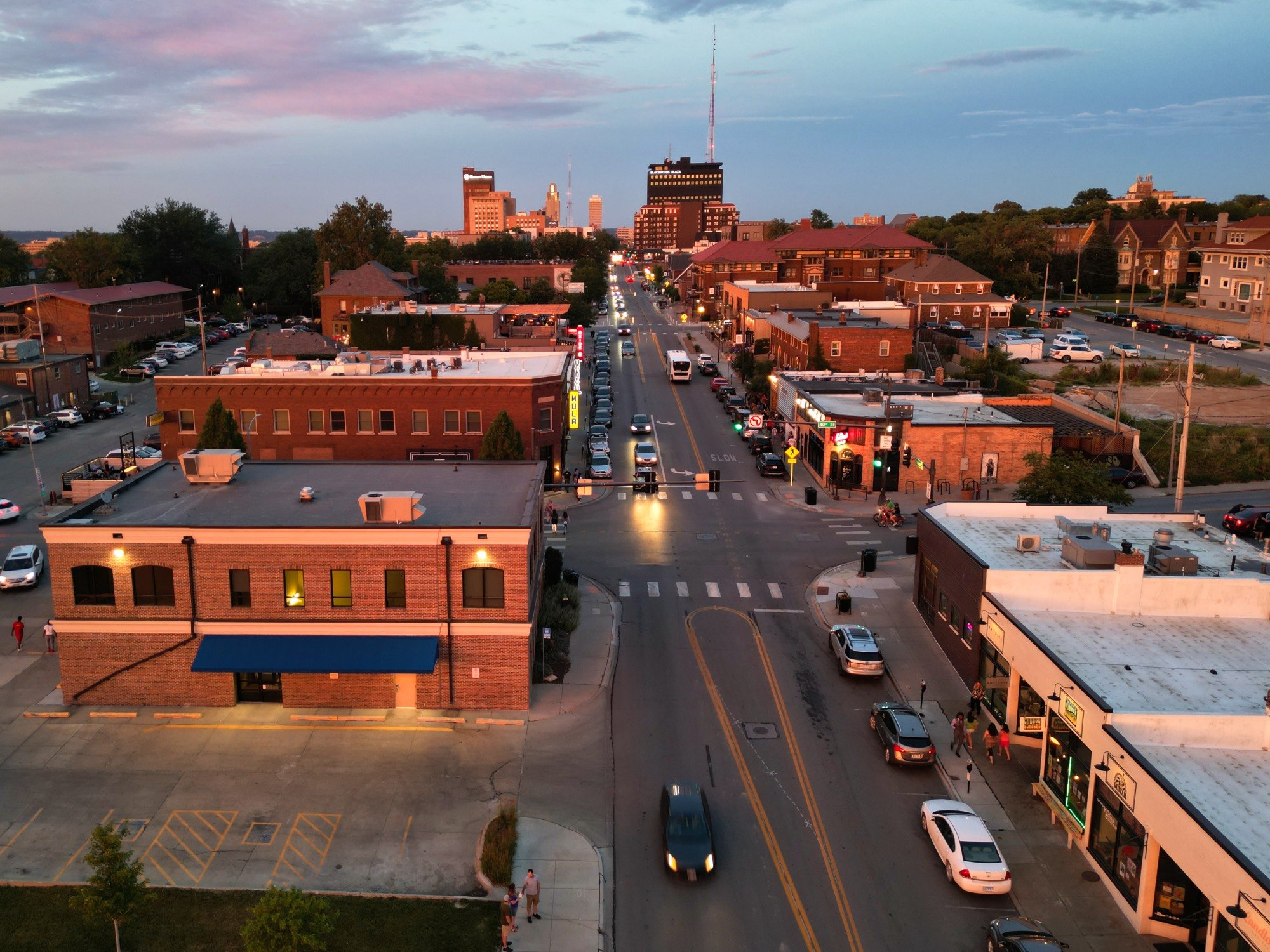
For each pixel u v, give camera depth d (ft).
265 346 290.76
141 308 412.16
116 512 113.91
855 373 284.82
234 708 109.81
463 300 501.97
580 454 240.73
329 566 106.52
